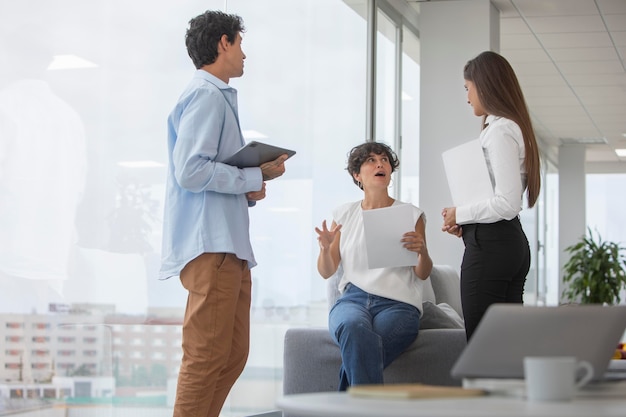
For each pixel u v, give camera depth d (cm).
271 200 441
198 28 292
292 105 469
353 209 356
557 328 154
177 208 282
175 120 286
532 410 120
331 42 527
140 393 325
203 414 274
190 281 278
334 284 358
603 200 1522
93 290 296
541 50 793
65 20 283
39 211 268
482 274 290
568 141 1305
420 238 323
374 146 357
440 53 637
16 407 257
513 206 283
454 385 333
